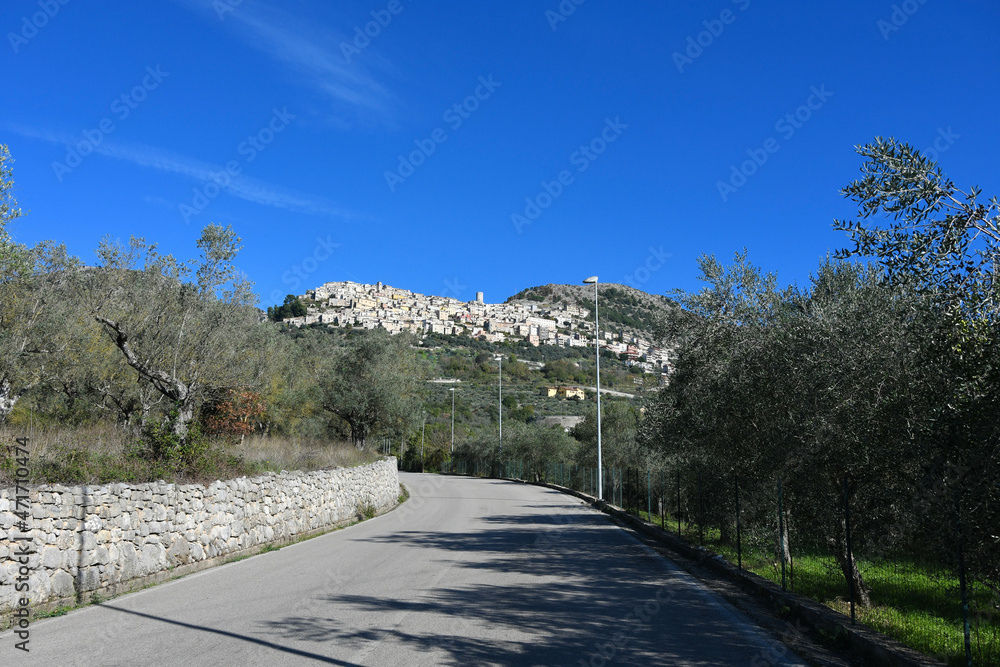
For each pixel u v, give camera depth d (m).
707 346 12.22
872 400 7.66
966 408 5.52
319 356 39.56
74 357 17.97
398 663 5.91
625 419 37.41
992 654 6.26
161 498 10.77
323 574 11.08
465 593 9.41
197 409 20.17
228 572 11.31
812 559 13.18
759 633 7.23
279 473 16.09
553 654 6.27
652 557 13.30
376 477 25.70
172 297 17.52
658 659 6.14
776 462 9.78
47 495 8.32
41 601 8.02
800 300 10.37
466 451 65.19
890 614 8.23
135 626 7.33
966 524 5.53
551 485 44.19
